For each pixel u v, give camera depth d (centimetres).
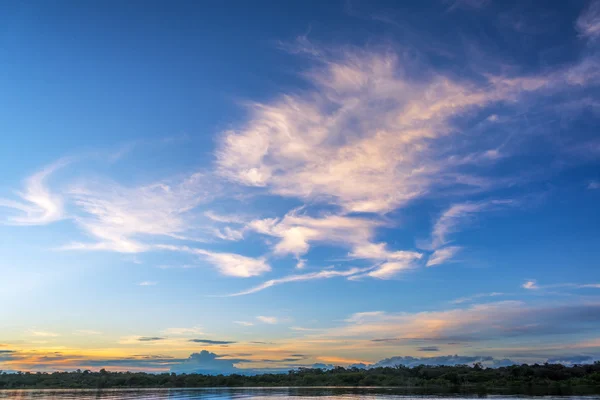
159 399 18425
